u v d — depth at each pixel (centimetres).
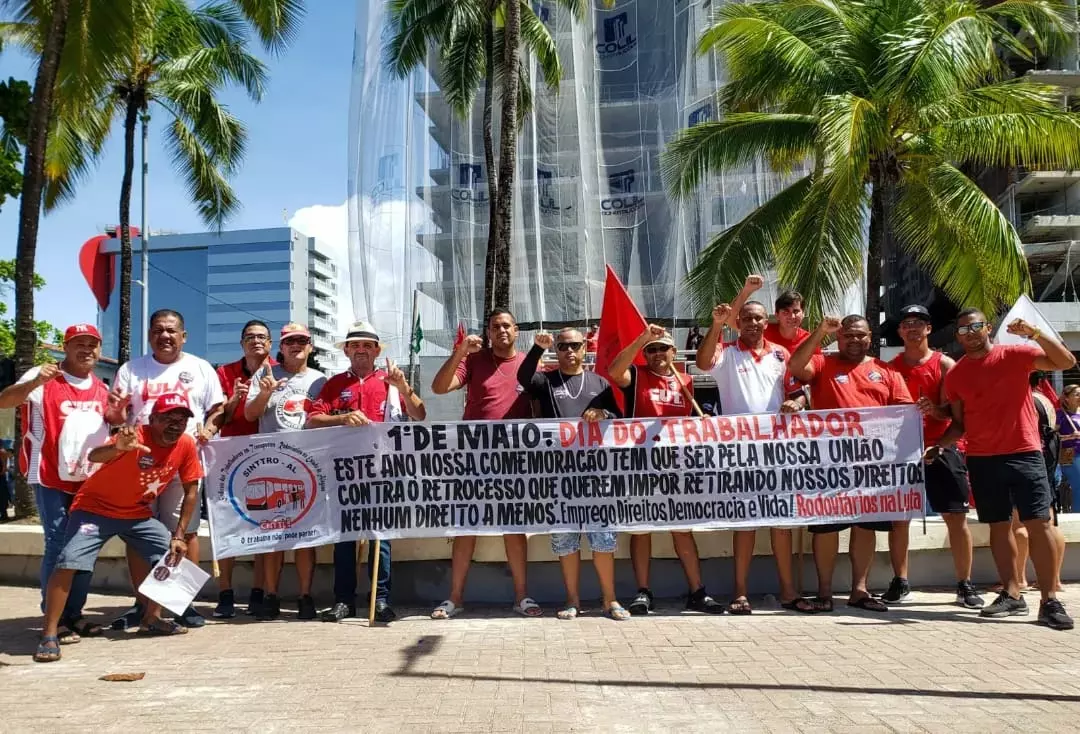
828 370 647
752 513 625
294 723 378
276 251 14875
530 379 629
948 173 1258
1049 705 391
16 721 386
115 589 726
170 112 2080
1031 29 1271
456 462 623
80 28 1154
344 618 610
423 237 2375
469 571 681
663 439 628
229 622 610
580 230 2386
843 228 1275
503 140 1580
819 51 1255
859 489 626
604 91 2503
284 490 617
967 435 596
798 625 571
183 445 564
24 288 1115
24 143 1209
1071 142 1166
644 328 625
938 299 3262
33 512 1186
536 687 430
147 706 406
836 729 363
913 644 512
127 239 2020
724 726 368
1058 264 3744
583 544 684
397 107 2317
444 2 1855
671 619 596
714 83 2216
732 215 2144
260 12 1358
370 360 646
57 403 566
